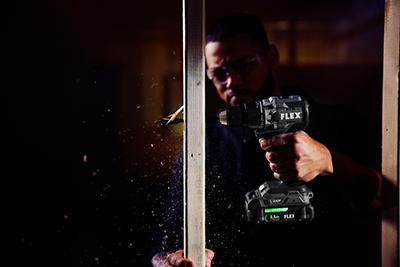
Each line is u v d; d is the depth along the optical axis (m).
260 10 2.47
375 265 2.00
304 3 2.46
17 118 2.66
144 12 2.43
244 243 1.19
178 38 2.44
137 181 2.34
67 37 2.53
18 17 2.50
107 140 2.48
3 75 2.60
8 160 2.68
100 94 2.53
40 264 2.10
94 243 2.22
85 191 2.47
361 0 2.43
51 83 2.59
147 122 2.44
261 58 1.42
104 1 2.45
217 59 1.43
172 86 2.47
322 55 2.53
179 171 1.15
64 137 2.58
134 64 2.48
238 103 1.46
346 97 2.54
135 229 2.24
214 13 2.46
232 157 1.23
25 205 2.53
